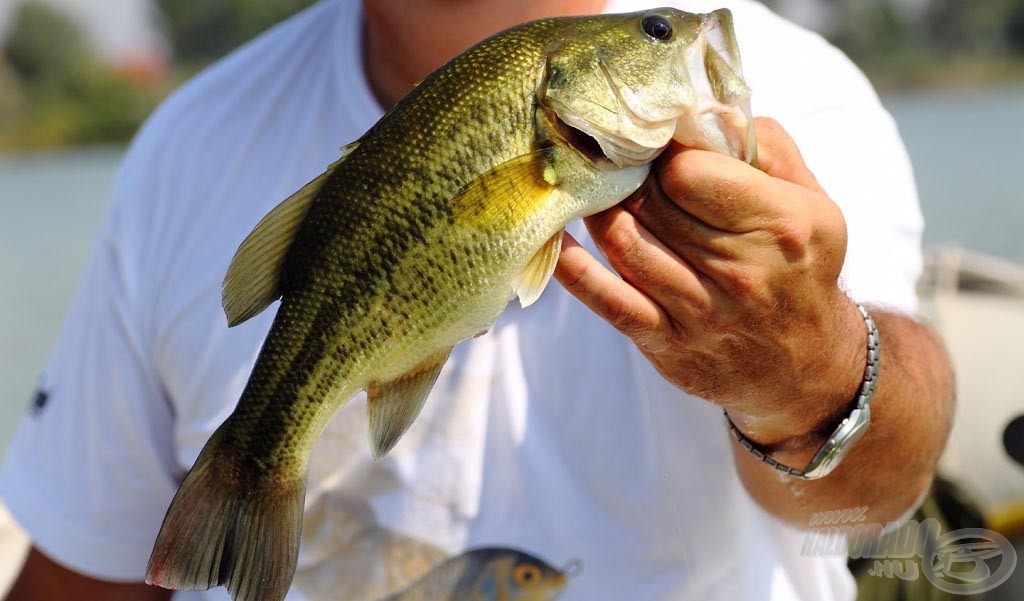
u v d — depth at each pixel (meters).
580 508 0.79
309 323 0.65
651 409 0.78
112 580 0.91
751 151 0.63
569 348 0.79
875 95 0.84
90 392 0.88
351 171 0.64
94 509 0.89
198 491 0.66
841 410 0.69
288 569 0.65
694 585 0.79
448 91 0.63
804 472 0.70
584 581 0.79
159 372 0.86
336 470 0.80
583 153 0.62
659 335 0.64
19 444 0.92
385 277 0.63
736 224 0.62
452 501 0.80
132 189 0.88
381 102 0.85
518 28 0.64
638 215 0.63
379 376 0.64
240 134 0.86
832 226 0.63
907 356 0.73
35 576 0.92
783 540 0.82
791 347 0.65
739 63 0.64
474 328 0.63
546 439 0.79
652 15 0.64
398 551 0.80
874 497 0.75
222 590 0.84
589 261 0.63
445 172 0.62
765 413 0.69
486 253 0.62
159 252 0.86
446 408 0.79
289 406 0.65
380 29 0.82
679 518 0.79
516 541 0.80
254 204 0.85
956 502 1.09
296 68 0.87
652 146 0.62
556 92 0.62
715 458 0.78
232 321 0.67
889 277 0.77
